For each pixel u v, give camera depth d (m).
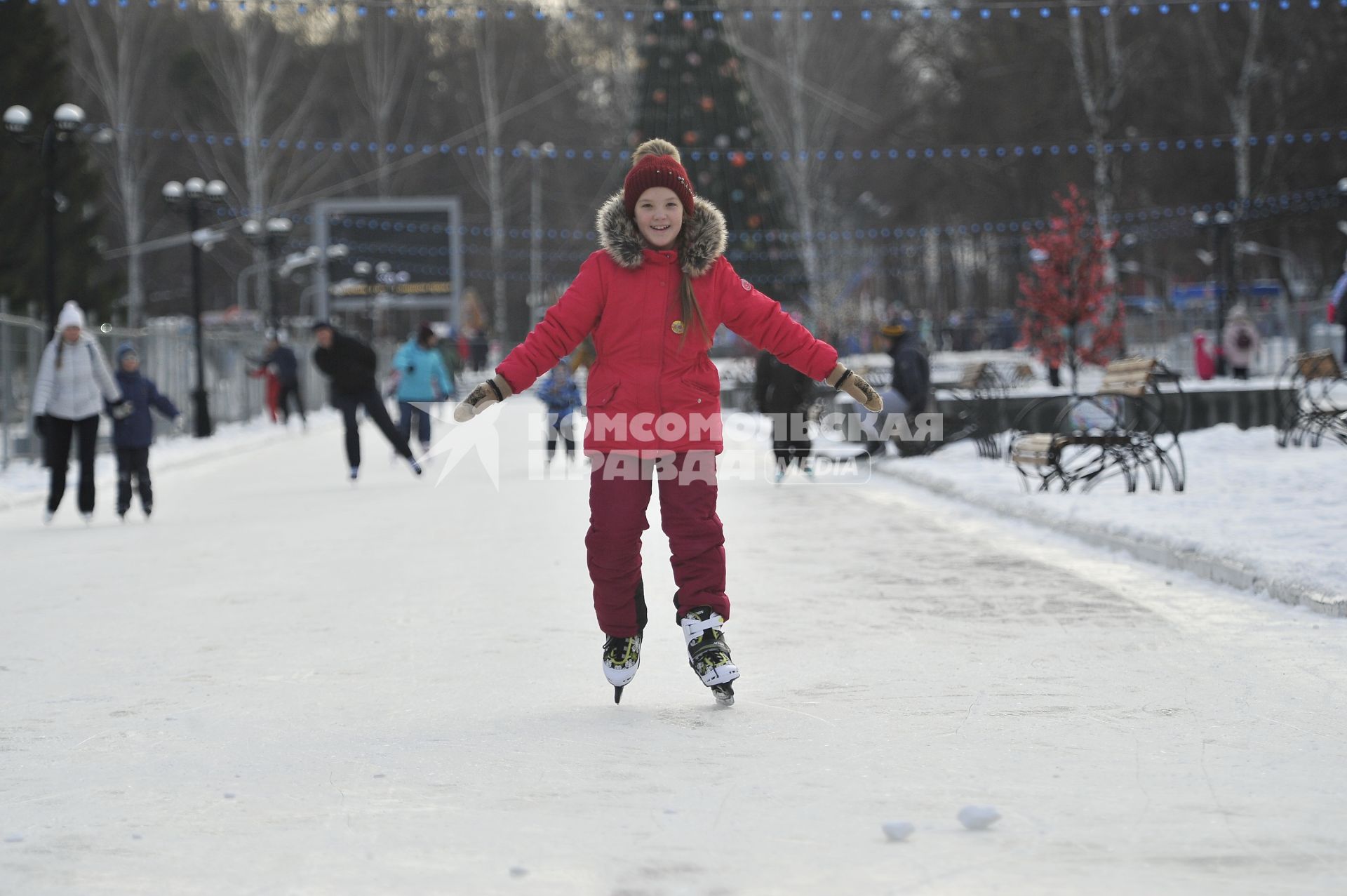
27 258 93.50
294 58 197.38
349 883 10.26
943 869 10.30
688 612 15.60
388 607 23.11
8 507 44.72
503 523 35.78
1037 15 132.38
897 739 14.06
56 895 10.14
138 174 162.00
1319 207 113.00
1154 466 41.88
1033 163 141.38
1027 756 13.37
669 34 96.25
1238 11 130.12
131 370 39.41
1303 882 9.95
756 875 10.26
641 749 13.80
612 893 9.96
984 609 21.78
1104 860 10.44
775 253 97.44
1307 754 13.22
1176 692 15.92
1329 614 20.08
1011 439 44.09
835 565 27.02
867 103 175.88
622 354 15.05
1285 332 94.75
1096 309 75.75
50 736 14.95
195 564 29.27
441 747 14.08
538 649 19.28
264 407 113.50
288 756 13.90
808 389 46.22
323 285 153.50
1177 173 138.88
